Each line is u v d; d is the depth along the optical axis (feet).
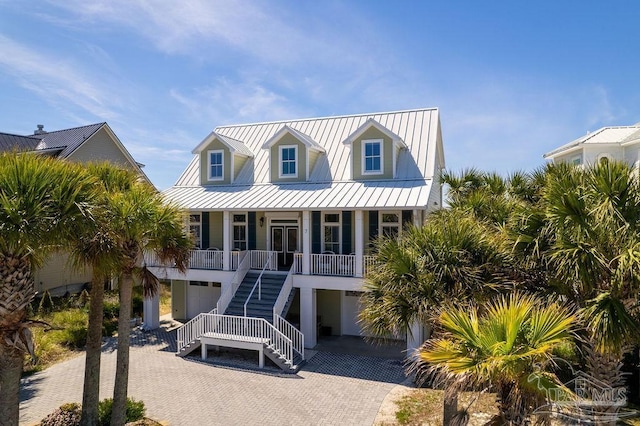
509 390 15.94
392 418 33.22
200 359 48.91
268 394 38.50
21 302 18.20
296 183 63.72
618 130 72.43
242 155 70.54
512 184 44.45
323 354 50.85
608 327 19.11
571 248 20.97
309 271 53.78
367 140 60.44
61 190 18.19
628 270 19.20
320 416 33.88
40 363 46.60
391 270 24.61
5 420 18.67
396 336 26.20
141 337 58.59
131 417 31.04
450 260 23.91
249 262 59.77
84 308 65.82
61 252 20.62
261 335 47.37
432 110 67.36
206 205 59.41
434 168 60.13
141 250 27.78
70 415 30.40
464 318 16.35
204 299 68.03
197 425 32.40
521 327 15.10
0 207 16.33
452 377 15.40
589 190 21.62
